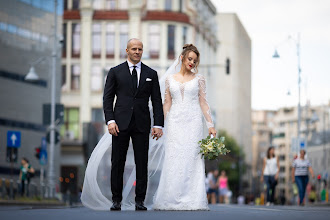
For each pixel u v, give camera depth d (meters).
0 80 64.81
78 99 86.62
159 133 13.05
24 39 68.81
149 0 87.75
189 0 89.81
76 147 84.56
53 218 9.16
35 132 69.88
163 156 13.81
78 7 87.31
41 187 43.25
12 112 66.06
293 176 27.94
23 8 68.94
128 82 12.89
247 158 164.62
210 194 37.50
